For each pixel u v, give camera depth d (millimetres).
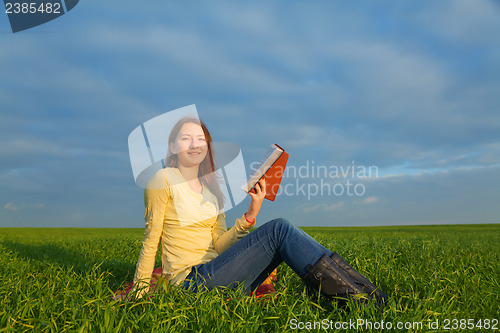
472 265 4129
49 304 2461
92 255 6129
